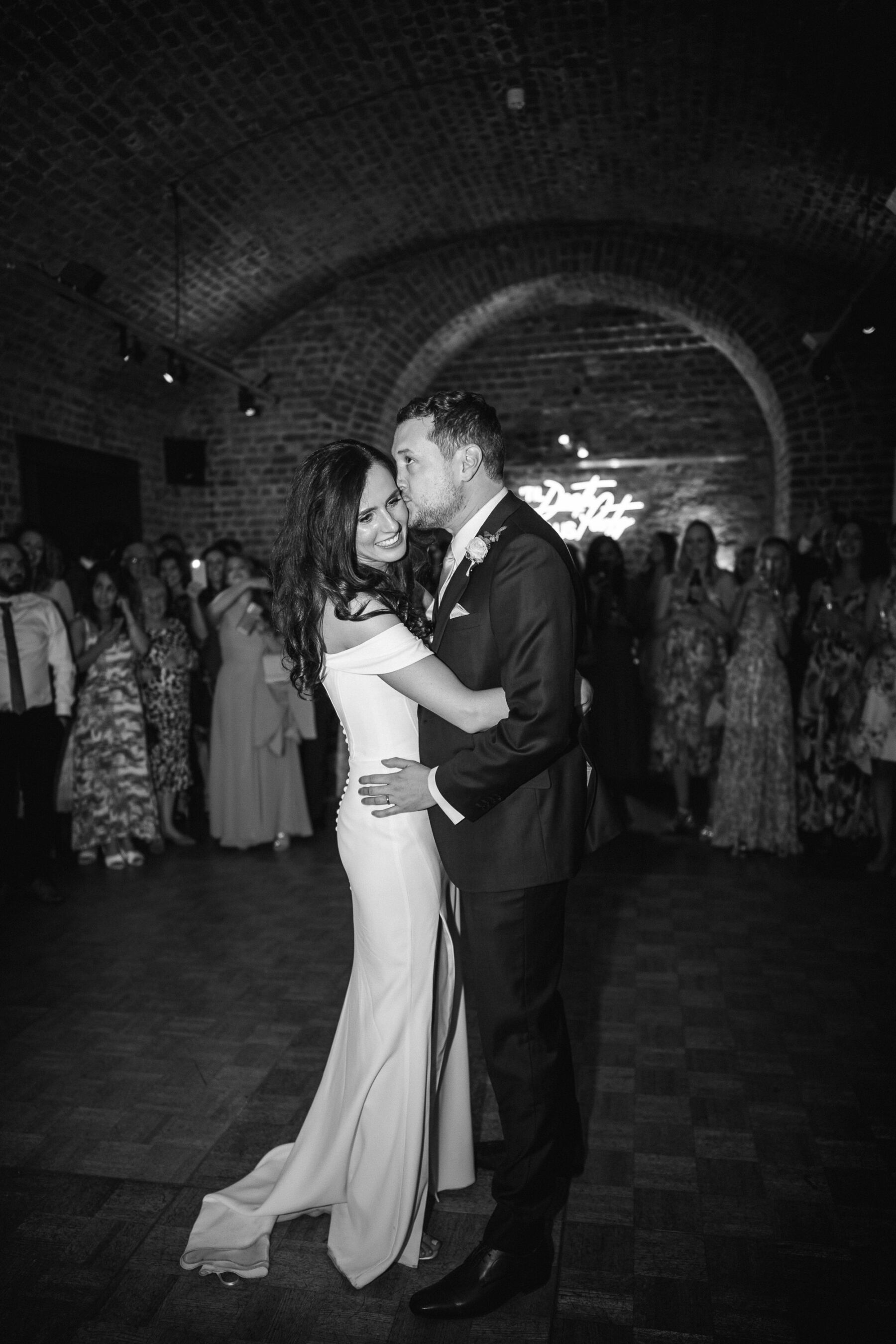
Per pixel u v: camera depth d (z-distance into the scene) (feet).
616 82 16.42
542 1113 5.71
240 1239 6.27
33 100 14.19
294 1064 8.86
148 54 14.24
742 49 14.61
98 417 22.57
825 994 10.30
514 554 5.26
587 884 14.15
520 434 30.48
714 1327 5.65
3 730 13.51
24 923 12.77
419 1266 6.22
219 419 25.90
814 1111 7.99
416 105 17.28
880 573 15.26
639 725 18.04
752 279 23.18
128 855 15.58
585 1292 5.94
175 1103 8.20
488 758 5.16
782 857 15.35
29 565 13.76
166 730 16.52
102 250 18.53
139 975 10.98
